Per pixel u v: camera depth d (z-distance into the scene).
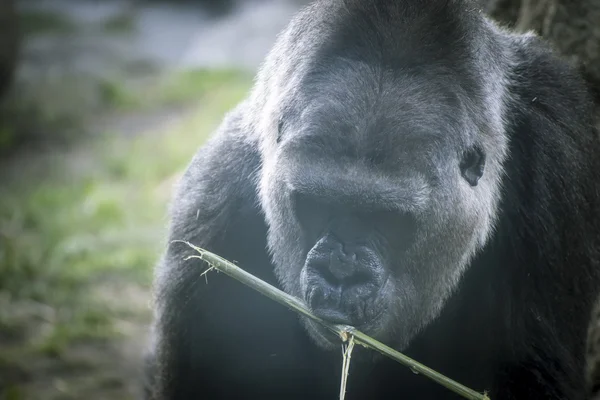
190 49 41.91
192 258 11.24
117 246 24.39
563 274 10.84
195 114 33.81
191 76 37.59
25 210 25.98
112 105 35.06
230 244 11.23
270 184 10.35
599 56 13.45
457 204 10.05
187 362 11.40
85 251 23.75
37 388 18.09
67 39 42.03
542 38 12.66
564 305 10.85
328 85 9.77
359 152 9.44
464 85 10.04
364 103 9.57
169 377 11.53
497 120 10.55
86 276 22.56
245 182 11.20
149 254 23.75
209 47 41.38
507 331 11.05
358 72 9.76
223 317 11.28
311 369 11.67
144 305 21.55
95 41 42.00
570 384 10.77
